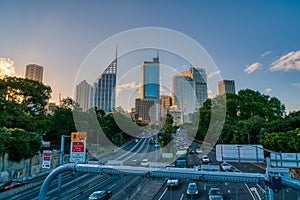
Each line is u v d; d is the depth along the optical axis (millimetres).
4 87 38250
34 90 42562
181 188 21656
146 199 18016
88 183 22734
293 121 37000
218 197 17672
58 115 39188
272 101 55688
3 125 30422
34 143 28688
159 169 6285
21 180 24969
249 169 29906
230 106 46344
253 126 39500
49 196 18625
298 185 5238
